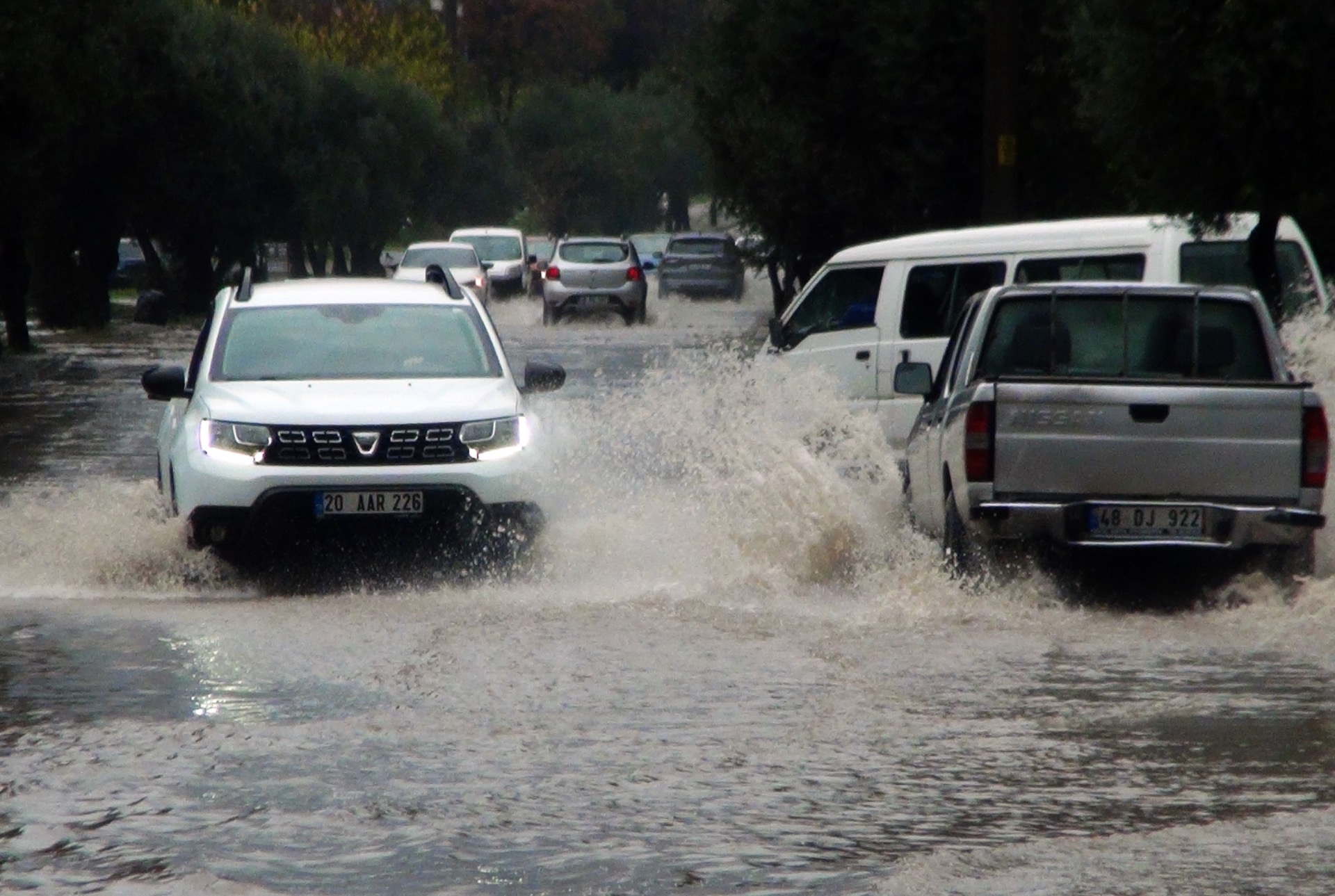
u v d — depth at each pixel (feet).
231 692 61.72
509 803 48.44
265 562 89.40
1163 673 65.36
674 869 43.01
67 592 84.33
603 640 71.31
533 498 87.76
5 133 205.16
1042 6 180.04
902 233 203.10
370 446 86.38
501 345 97.09
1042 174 187.21
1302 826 46.42
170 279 395.75
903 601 79.30
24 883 42.01
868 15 193.77
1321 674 65.26
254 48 437.17
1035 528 78.64
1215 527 78.64
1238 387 78.64
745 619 76.23
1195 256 114.42
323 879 42.29
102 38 238.48
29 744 54.44
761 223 224.74
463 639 71.31
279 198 417.49
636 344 289.74
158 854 44.14
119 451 151.74
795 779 50.96
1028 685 63.16
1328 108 108.58
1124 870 42.88
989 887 41.60
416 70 638.94
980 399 79.05
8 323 265.54
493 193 648.79
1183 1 109.50
